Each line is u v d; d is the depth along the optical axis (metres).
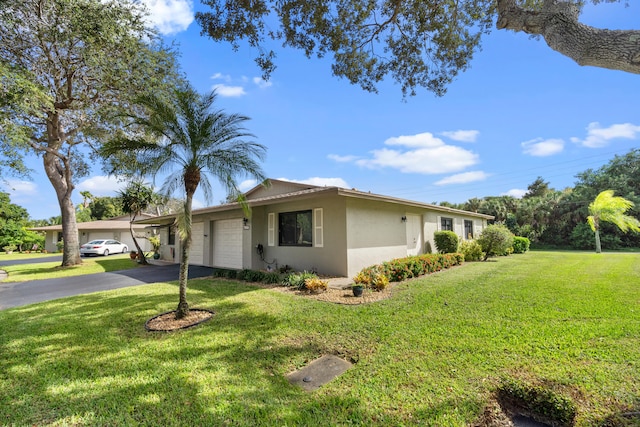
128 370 3.46
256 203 10.07
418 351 3.69
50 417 2.63
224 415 2.60
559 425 2.48
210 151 5.81
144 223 18.02
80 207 39.69
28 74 9.09
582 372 3.05
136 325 5.07
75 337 4.54
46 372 3.45
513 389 2.77
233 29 5.84
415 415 2.50
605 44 2.51
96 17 9.32
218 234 13.18
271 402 2.77
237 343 4.17
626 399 2.57
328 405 2.69
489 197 29.56
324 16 6.08
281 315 5.38
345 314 5.32
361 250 9.59
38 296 7.95
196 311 5.77
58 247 30.08
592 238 22.56
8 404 2.84
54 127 13.16
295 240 10.35
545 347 3.67
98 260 18.12
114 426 2.50
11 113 8.32
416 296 6.48
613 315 4.82
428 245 14.51
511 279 8.35
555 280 8.05
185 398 2.87
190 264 14.63
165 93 10.48
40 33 9.27
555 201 25.56
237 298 6.75
